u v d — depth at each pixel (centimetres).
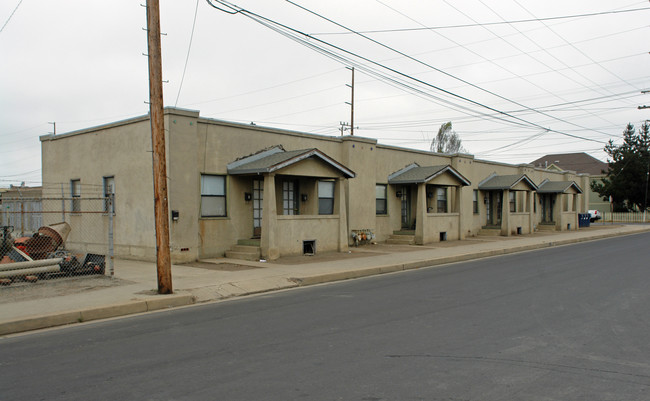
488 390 496
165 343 694
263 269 1421
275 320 831
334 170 1877
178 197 1549
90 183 1883
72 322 850
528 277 1306
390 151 2409
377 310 901
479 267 1563
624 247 2220
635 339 689
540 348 646
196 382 526
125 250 1703
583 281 1219
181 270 1407
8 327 780
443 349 643
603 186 5253
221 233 1694
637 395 482
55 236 1398
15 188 2862
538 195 3581
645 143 5019
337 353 628
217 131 1681
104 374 559
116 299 970
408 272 1482
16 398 486
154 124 1027
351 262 1594
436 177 2388
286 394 487
